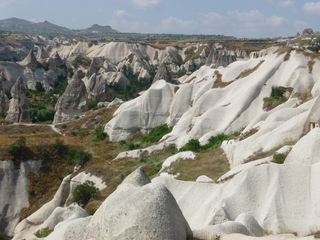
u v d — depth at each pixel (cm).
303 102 4631
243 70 6084
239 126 4981
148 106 6338
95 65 13538
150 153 5191
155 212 1550
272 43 18275
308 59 5328
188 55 17288
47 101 10762
